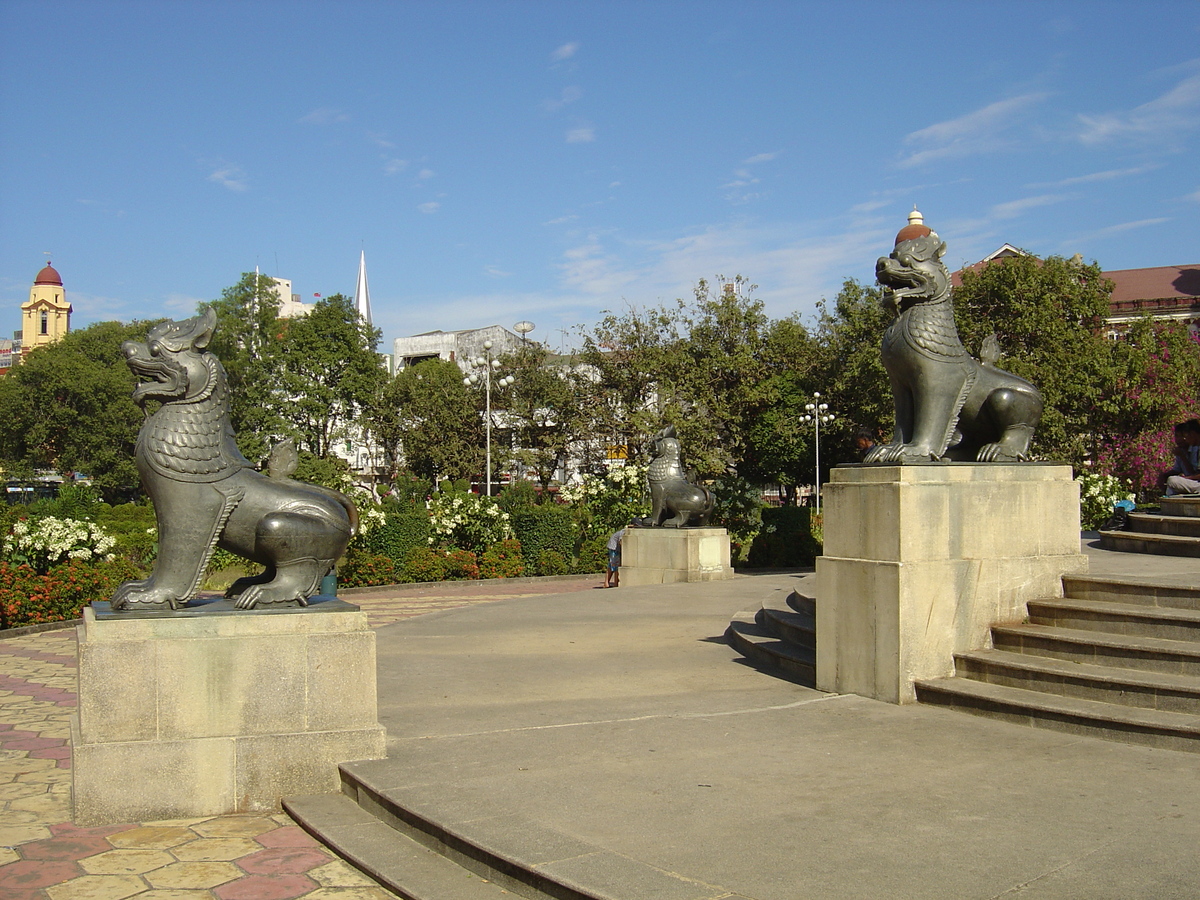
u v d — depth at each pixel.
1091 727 5.40
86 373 49.94
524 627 10.75
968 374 7.07
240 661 4.94
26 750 6.47
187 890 3.94
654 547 16.27
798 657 7.59
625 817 4.21
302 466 40.44
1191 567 8.34
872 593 6.47
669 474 16.48
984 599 6.70
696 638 9.69
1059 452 30.08
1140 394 30.03
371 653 5.18
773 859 3.70
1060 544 7.25
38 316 93.38
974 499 6.68
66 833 4.60
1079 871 3.54
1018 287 29.53
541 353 46.75
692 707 6.49
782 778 4.77
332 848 4.32
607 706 6.62
